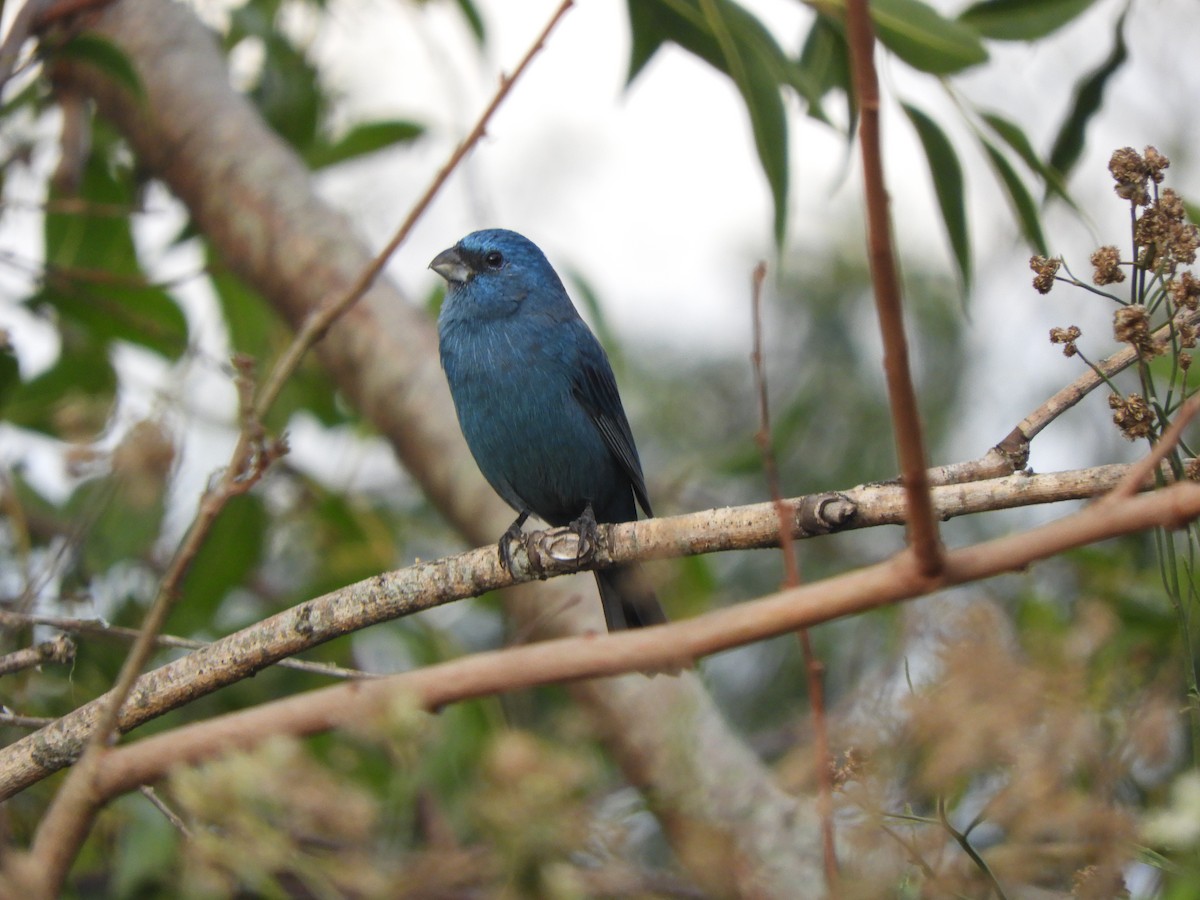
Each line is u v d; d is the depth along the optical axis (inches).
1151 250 264.2
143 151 553.9
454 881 277.0
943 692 260.4
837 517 274.4
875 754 266.2
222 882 251.1
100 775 202.5
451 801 409.4
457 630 596.1
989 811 261.7
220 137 541.0
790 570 242.2
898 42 415.5
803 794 305.6
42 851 201.3
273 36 593.9
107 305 500.1
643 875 321.1
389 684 190.5
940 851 264.8
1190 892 229.9
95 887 466.9
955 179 436.8
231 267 541.6
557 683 185.0
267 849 226.4
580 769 256.2
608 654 180.9
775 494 247.9
